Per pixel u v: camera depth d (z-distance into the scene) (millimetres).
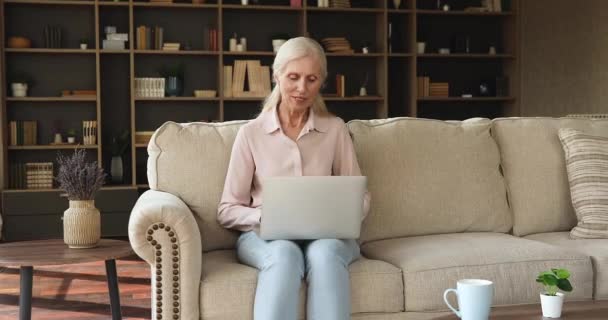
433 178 3041
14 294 4234
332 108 7203
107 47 6512
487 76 7477
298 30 6996
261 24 7004
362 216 2615
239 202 2715
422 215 2998
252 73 6793
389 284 2492
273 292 2291
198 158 2834
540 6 6926
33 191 6145
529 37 7113
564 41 6582
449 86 7414
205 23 6887
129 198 6312
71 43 6684
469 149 3137
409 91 7109
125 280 4602
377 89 7184
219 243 2797
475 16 7410
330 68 7160
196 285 2381
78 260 2586
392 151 3031
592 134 3346
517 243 2781
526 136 3281
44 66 6656
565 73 6590
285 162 2715
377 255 2760
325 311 2309
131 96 6535
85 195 2783
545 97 6895
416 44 7008
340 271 2348
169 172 2803
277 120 2738
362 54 6926
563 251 2695
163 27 6828
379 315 2494
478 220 3076
